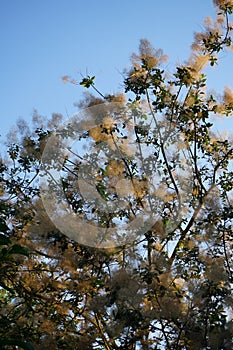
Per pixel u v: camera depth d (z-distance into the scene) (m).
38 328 5.93
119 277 5.71
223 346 5.80
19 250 3.11
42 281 6.16
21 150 7.02
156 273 5.72
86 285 5.97
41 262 6.34
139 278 5.80
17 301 6.35
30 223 6.48
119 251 6.12
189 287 5.95
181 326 5.84
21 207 6.64
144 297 5.85
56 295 6.19
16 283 6.18
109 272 6.12
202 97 7.26
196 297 5.87
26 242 6.18
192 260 6.41
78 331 6.25
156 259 6.21
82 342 6.01
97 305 5.78
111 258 6.18
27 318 5.98
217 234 6.54
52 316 6.10
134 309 5.62
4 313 6.16
